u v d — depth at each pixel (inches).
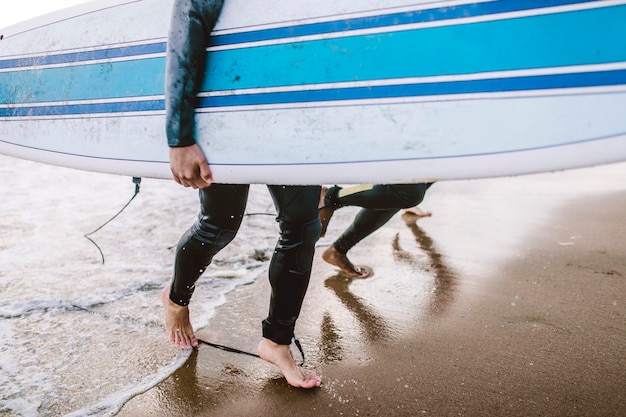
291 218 62.2
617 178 201.5
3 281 98.7
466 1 51.4
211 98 58.5
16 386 65.1
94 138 74.4
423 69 52.9
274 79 58.6
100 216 149.5
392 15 54.0
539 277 100.6
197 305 90.8
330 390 64.5
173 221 146.6
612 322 79.9
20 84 84.0
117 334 79.4
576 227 133.7
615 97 47.2
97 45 73.9
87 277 102.4
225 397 63.2
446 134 52.6
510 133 50.5
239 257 115.8
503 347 73.8
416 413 59.3
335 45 56.3
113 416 59.3
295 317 65.3
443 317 84.7
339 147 56.9
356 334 79.8
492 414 58.7
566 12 48.2
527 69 49.6
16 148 85.6
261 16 58.5
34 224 139.2
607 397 60.7
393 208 91.9
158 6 70.1
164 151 67.2
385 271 108.1
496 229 136.5
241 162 59.7
